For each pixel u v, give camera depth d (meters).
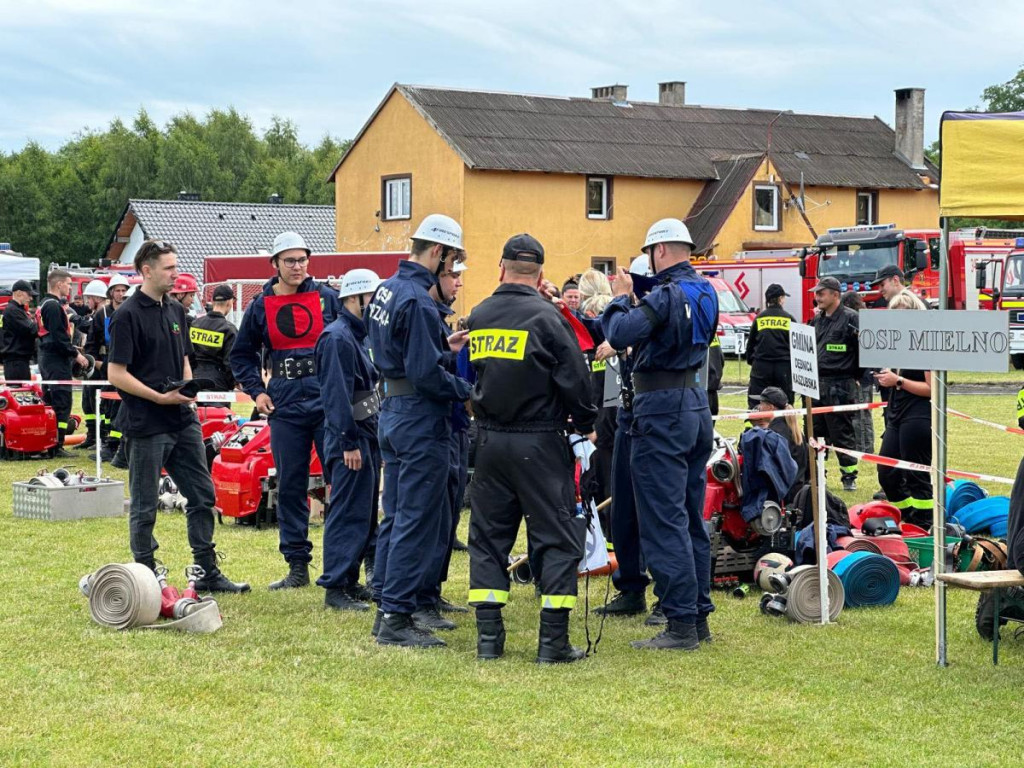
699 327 6.93
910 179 47.50
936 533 6.79
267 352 8.69
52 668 6.32
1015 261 33.09
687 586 6.94
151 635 7.01
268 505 10.98
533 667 6.53
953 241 32.81
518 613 7.88
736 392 25.42
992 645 7.04
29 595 8.01
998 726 5.64
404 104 41.47
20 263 37.88
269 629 7.26
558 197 41.25
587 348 7.86
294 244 8.35
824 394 12.73
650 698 5.99
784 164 45.44
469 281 39.88
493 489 6.71
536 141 41.47
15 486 11.38
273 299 8.38
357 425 7.95
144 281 7.93
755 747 5.33
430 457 6.93
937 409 6.75
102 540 10.09
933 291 32.56
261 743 5.28
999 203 6.50
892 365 6.80
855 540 8.50
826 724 5.64
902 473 10.13
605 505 9.17
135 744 5.24
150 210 57.12
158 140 90.50
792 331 7.83
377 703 5.84
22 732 5.38
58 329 16.16
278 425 8.45
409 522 6.93
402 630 6.97
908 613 7.89
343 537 7.89
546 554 6.64
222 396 12.11
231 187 90.50
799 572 7.65
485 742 5.33
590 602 8.30
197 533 8.27
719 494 8.42
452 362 7.12
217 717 5.61
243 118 96.25
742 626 7.54
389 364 6.96
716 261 38.62
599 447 9.31
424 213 41.06
